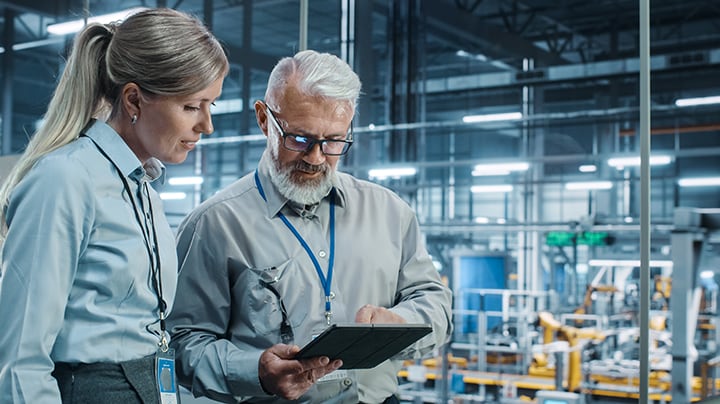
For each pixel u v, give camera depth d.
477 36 13.09
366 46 9.70
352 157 10.91
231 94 16.72
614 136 14.26
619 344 9.51
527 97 14.40
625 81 13.97
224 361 1.49
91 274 1.09
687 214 6.42
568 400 6.70
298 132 1.51
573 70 13.31
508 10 14.48
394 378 1.72
